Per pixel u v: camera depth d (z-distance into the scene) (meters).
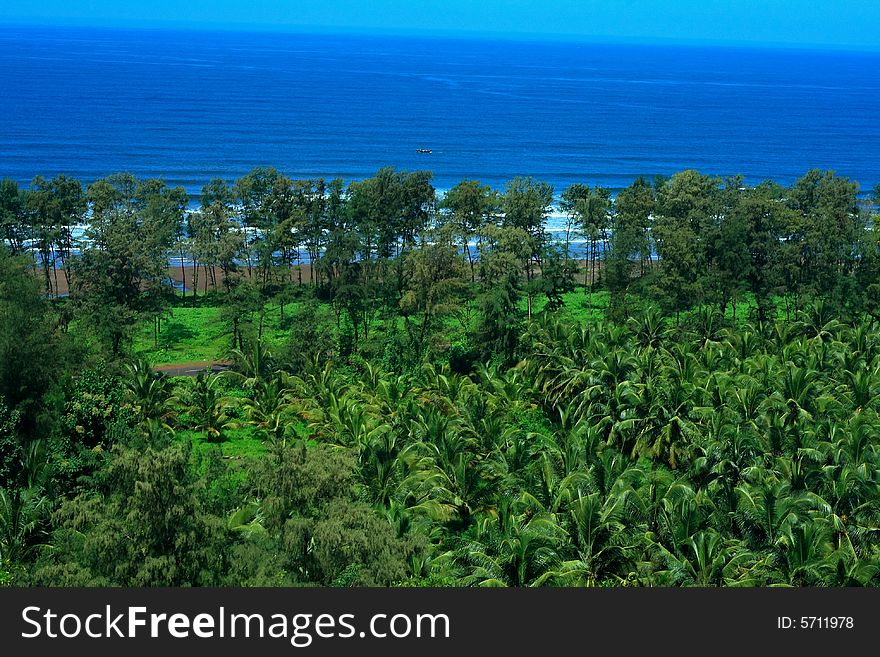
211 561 30.75
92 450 46.25
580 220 112.56
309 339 72.88
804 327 75.94
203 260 97.00
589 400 58.59
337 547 31.17
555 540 35.97
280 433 61.56
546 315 76.12
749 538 37.97
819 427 51.50
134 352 77.06
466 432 52.75
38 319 56.84
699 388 57.53
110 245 77.69
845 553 35.50
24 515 38.53
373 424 54.75
